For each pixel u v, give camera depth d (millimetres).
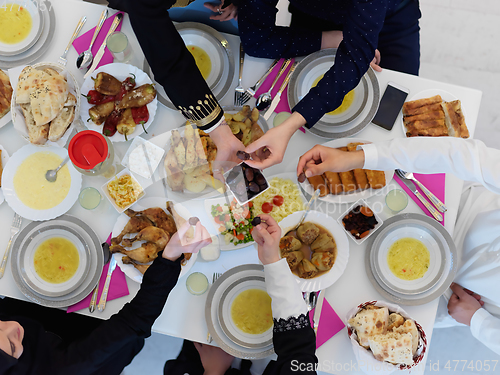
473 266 1555
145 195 1246
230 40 1445
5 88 1351
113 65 1339
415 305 1330
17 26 1417
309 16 1735
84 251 1332
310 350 1170
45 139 1322
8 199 1329
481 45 2547
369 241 1366
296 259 1290
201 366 1804
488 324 1496
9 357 1104
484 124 2490
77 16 1446
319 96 1288
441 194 1399
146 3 1091
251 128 1336
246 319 1303
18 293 1338
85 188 1327
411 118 1411
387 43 1803
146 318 1221
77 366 1197
